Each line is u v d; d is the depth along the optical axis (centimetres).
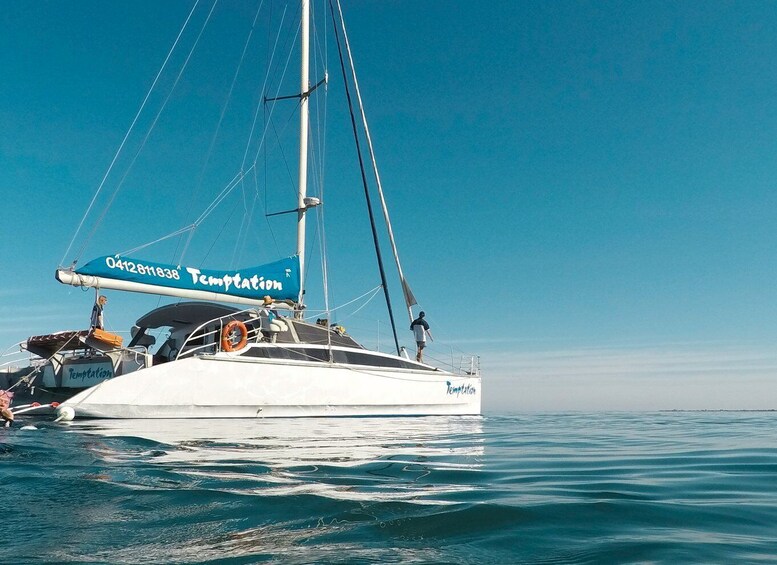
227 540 284
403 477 473
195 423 994
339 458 585
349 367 1256
